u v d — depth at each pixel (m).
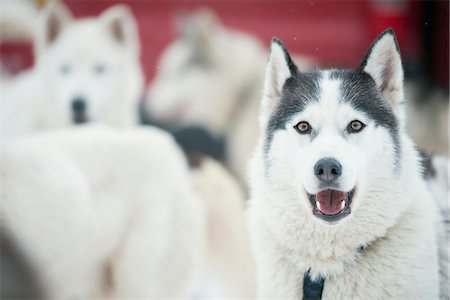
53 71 11.18
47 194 7.29
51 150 7.93
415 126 14.48
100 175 8.38
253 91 15.88
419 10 16.45
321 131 5.11
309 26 17.12
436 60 16.17
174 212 9.03
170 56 16.38
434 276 5.19
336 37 16.86
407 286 5.13
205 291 9.70
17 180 7.12
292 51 17.02
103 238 8.24
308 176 4.94
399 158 5.22
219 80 15.73
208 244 9.88
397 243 5.16
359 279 5.19
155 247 8.72
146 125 13.95
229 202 10.11
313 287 5.27
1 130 11.05
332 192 5.02
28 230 6.96
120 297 8.66
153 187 8.82
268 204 5.35
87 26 11.42
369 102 5.23
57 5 11.27
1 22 15.63
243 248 9.88
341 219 4.98
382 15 16.52
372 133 5.13
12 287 6.52
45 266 7.04
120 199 8.51
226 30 17.14
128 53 11.53
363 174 5.04
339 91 5.19
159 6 17.38
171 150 9.23
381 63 5.38
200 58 15.93
